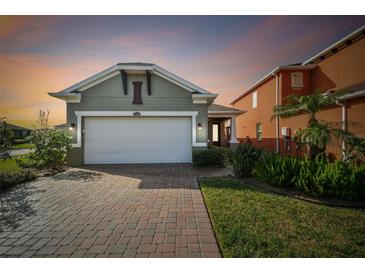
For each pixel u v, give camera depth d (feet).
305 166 17.31
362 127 23.26
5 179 19.51
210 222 12.00
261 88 50.65
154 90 32.86
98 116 32.42
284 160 19.01
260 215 12.48
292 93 41.34
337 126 23.94
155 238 10.28
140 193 17.52
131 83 32.65
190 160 33.40
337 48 35.06
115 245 9.77
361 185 14.62
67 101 31.99
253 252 8.98
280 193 16.71
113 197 16.52
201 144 33.01
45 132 27.55
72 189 18.83
